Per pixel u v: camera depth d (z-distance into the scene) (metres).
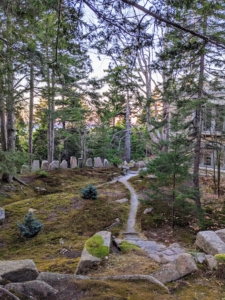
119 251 4.41
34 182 10.19
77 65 4.21
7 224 6.54
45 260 4.51
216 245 4.24
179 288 2.79
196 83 6.42
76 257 4.59
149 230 6.21
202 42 3.26
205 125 8.73
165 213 7.18
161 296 2.37
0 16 3.63
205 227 6.22
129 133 18.47
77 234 5.95
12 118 8.72
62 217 6.98
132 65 3.74
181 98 6.75
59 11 2.65
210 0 2.90
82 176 12.21
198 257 3.50
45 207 7.73
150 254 4.29
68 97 7.66
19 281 2.79
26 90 6.58
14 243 5.53
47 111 9.42
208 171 12.51
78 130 14.70
